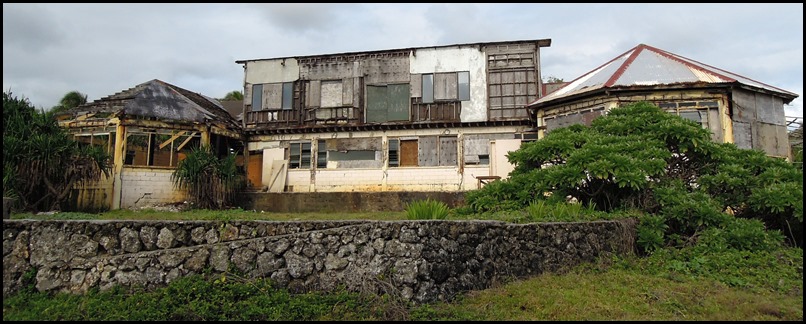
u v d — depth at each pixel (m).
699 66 15.22
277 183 19.81
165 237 6.10
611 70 15.50
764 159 9.89
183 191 16.97
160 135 17.73
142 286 5.83
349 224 6.41
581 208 9.31
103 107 17.31
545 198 10.20
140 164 17.95
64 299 5.62
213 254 6.06
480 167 18.59
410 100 19.73
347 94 20.19
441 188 18.75
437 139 19.28
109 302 5.48
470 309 5.86
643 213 9.19
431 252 6.24
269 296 5.78
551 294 6.30
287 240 6.21
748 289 6.68
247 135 20.77
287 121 20.52
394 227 6.26
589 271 7.53
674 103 13.93
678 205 8.77
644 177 8.98
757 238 8.14
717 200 9.30
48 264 5.91
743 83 14.00
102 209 15.63
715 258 7.73
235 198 17.56
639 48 16.53
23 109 13.70
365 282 6.00
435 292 6.10
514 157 11.17
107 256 5.95
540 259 7.53
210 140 18.11
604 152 9.47
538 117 16.19
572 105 15.10
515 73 19.23
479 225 6.91
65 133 14.13
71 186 13.38
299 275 6.10
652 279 7.06
